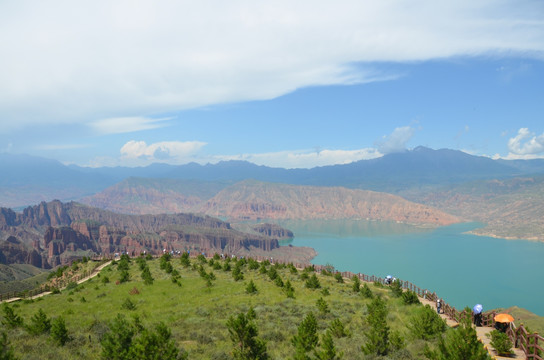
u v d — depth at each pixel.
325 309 39.06
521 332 26.59
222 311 38.69
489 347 27.11
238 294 50.66
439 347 23.20
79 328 30.72
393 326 33.66
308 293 53.38
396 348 25.56
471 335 21.61
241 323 24.44
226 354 24.45
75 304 45.50
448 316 38.69
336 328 30.05
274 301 45.25
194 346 26.30
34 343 26.61
